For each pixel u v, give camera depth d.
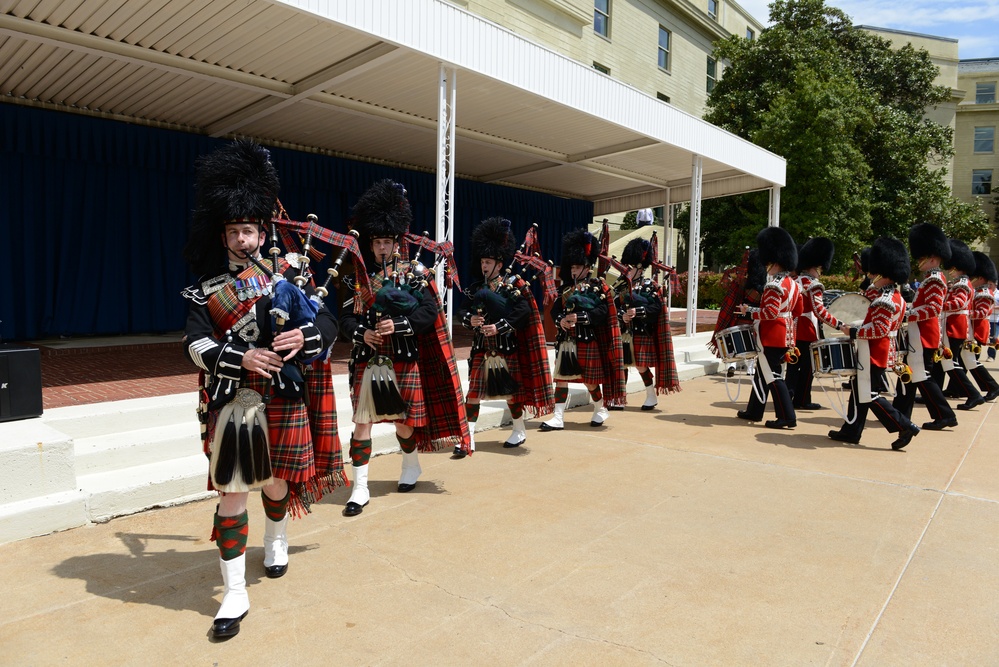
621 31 18.89
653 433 5.90
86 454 3.94
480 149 11.27
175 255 9.78
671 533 3.54
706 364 9.70
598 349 5.96
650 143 10.81
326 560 3.17
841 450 5.37
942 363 7.52
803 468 4.81
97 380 5.85
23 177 8.40
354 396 3.85
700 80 22.92
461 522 3.67
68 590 2.85
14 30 6.27
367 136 10.59
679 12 21.34
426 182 12.94
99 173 9.04
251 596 2.81
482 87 8.00
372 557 3.21
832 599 2.82
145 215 9.49
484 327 4.80
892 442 5.67
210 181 2.54
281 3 5.41
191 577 2.99
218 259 2.67
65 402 4.82
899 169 21.08
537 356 5.20
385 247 3.86
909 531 3.61
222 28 6.45
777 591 2.89
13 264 8.43
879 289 5.57
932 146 22.91
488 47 7.16
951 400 8.14
